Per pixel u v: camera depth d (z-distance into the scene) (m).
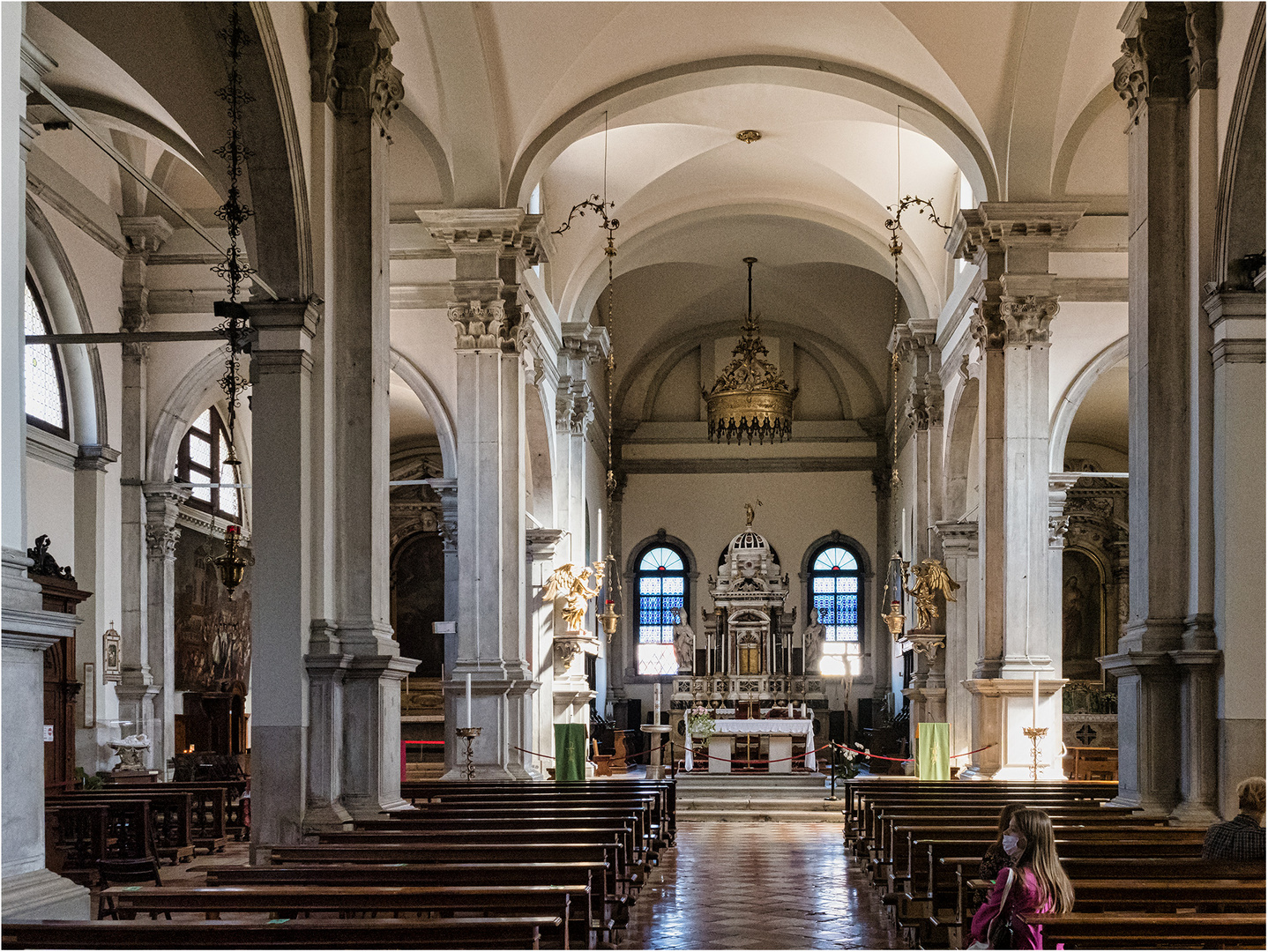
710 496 38.34
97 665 19.81
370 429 11.93
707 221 26.17
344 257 12.08
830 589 37.78
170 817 15.59
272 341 11.42
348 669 11.51
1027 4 17.00
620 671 37.44
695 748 28.62
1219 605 10.98
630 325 35.75
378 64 12.21
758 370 31.41
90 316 19.78
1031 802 13.38
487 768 18.64
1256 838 7.82
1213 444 11.23
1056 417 20.05
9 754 6.64
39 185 18.06
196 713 24.19
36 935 5.75
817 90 19.81
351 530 11.87
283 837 10.91
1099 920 6.09
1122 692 11.98
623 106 19.70
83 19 10.73
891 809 12.55
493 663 18.97
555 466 25.81
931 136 19.84
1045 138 18.58
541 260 20.53
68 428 19.86
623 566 38.12
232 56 10.45
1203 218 11.38
